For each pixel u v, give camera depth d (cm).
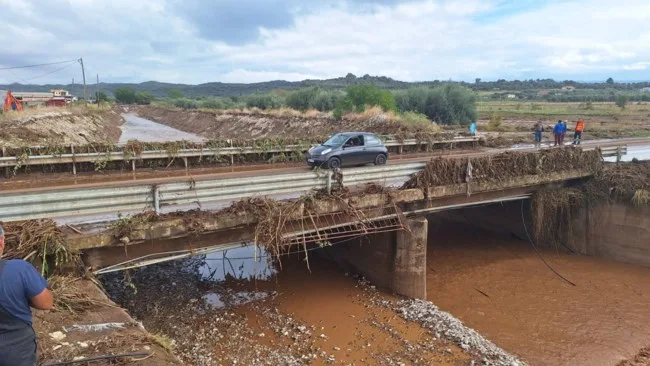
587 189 2019
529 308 1495
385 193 1430
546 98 12181
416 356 1116
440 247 2112
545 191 2003
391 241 1503
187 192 1091
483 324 1377
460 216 2512
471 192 1670
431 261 1927
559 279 1748
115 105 11450
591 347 1256
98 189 976
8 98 3894
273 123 4675
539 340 1288
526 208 2150
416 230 1463
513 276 1772
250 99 7394
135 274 1520
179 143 2127
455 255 2003
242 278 1584
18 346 411
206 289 1462
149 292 1391
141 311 1263
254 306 1362
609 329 1365
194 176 1811
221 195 1141
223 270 1644
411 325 1282
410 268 1474
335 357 1099
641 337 1324
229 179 1145
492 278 1748
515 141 3253
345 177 1373
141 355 592
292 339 1179
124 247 1050
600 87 17712
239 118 5406
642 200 1845
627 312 1480
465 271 1814
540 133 2958
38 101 7450
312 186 1296
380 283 1559
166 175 1867
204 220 1112
